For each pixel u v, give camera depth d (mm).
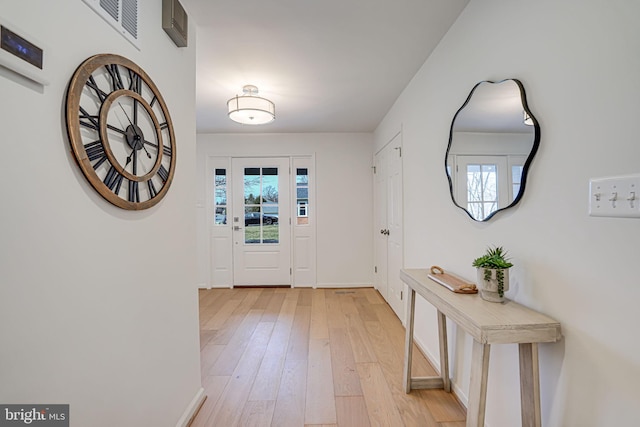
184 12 1474
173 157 1386
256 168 4273
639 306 746
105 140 945
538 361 1011
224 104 3057
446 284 1479
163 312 1340
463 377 1717
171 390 1404
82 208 876
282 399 1764
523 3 1148
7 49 647
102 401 959
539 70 1067
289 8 1591
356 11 1624
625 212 763
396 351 2359
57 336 796
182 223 1529
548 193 1032
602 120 828
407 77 2461
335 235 4297
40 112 744
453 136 1702
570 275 946
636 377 757
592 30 857
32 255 728
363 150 4262
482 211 1423
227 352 2354
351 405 1705
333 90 2719
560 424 983
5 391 673
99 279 948
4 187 666
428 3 1566
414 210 2459
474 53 1516
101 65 930
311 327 2854
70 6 834
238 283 4316
